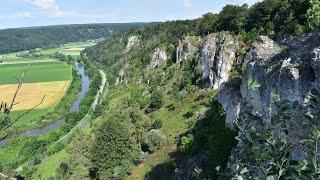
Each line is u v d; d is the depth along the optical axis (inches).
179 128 3075.8
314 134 280.5
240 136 305.6
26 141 4274.1
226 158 1716.3
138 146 2957.7
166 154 2659.9
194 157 2230.6
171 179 2233.0
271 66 1229.1
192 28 6432.1
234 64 3671.3
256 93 1263.5
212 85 3708.2
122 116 3651.6
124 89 5994.1
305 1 3161.9
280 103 312.0
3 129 322.7
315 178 269.4
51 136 4512.8
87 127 4603.8
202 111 3115.2
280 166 266.2
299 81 1088.8
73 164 3137.3
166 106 3759.8
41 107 5969.5
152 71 5880.9
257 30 3927.2
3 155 4008.4
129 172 2674.7
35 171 3469.5
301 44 1208.2
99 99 6136.8
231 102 1797.5
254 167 288.0
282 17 3528.5
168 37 7032.5
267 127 296.0
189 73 4237.2
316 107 305.0
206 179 394.6
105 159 2738.7
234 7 4709.6
